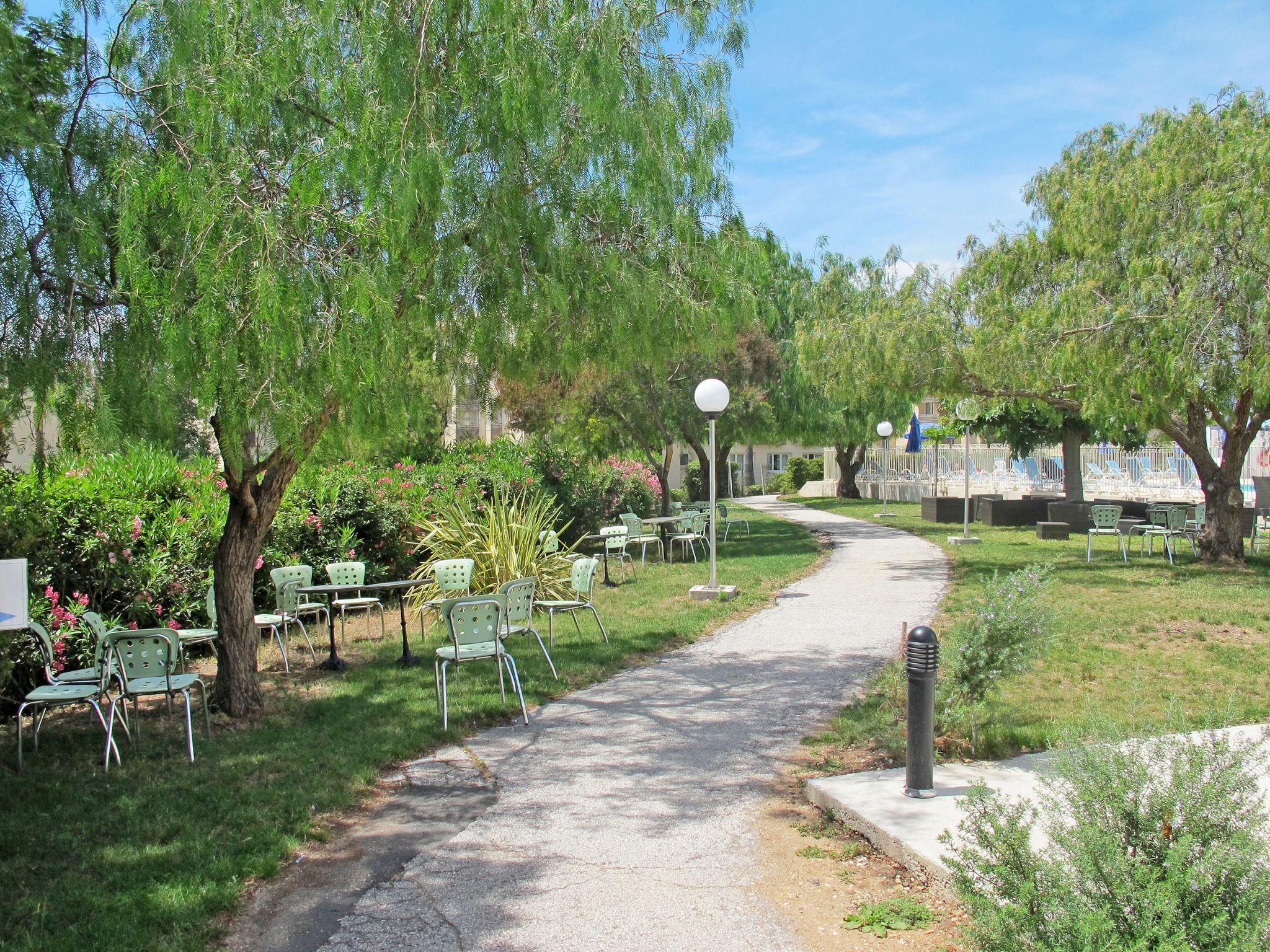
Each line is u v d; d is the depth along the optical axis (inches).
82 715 274.4
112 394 202.1
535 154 256.4
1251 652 319.3
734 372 743.7
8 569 165.6
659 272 276.5
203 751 232.8
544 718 267.6
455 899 156.2
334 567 393.4
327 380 204.4
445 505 480.4
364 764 221.6
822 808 192.7
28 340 198.1
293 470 268.8
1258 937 96.3
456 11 245.3
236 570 267.7
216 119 217.5
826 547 730.8
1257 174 437.1
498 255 241.1
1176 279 462.6
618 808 196.7
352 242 224.4
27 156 205.3
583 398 686.5
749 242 302.7
